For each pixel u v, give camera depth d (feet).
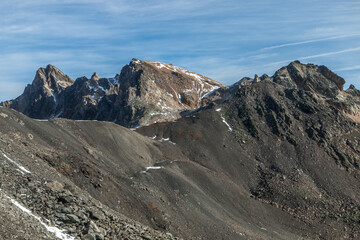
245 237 256.52
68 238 100.17
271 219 326.24
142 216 212.64
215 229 249.96
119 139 330.95
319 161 441.68
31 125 240.73
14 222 89.66
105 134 325.01
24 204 106.83
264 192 373.61
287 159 440.04
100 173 217.97
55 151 214.69
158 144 390.42
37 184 122.62
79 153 248.73
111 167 268.82
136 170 295.07
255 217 319.06
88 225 110.52
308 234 316.81
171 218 231.71
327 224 335.26
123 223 129.29
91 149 271.08
